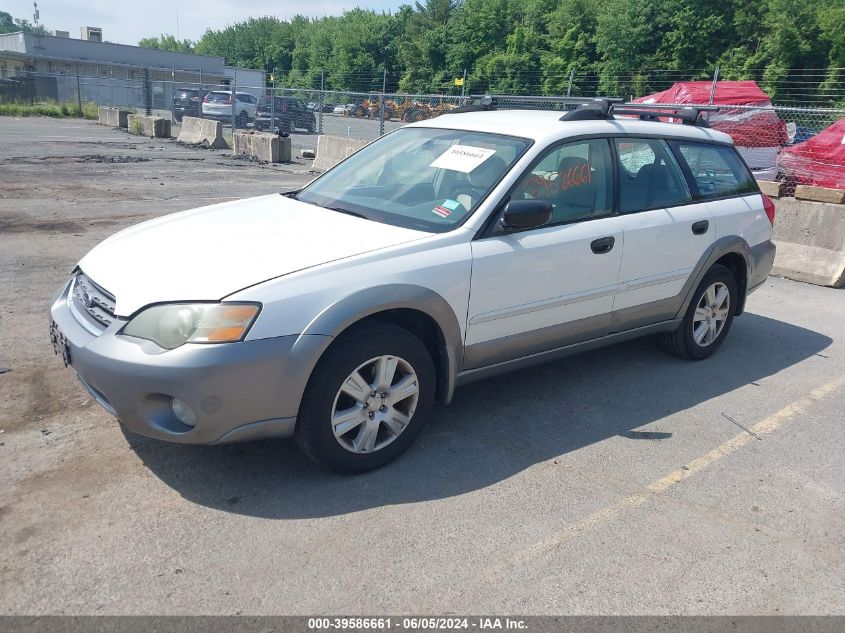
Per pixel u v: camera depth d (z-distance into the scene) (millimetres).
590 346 4578
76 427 3830
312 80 80875
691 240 4902
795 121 12500
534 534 3148
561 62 47906
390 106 27578
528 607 2701
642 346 5727
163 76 55250
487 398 4551
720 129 10539
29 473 3373
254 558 2877
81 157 16219
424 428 4086
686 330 5223
